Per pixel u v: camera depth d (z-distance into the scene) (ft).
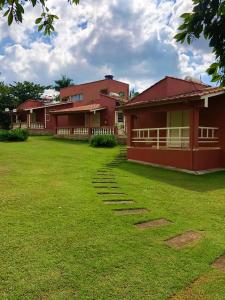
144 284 13.29
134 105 54.34
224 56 9.32
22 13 9.46
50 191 28.86
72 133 96.17
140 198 28.25
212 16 8.70
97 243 17.28
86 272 14.15
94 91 116.06
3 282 13.19
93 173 40.60
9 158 50.83
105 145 74.28
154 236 18.63
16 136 83.61
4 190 28.63
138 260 15.42
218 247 17.30
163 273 14.23
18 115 134.31
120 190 31.17
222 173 45.11
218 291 12.94
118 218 21.75
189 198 29.22
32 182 32.83
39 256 15.55
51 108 114.83
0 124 142.20
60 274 13.92
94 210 23.36
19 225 19.70
